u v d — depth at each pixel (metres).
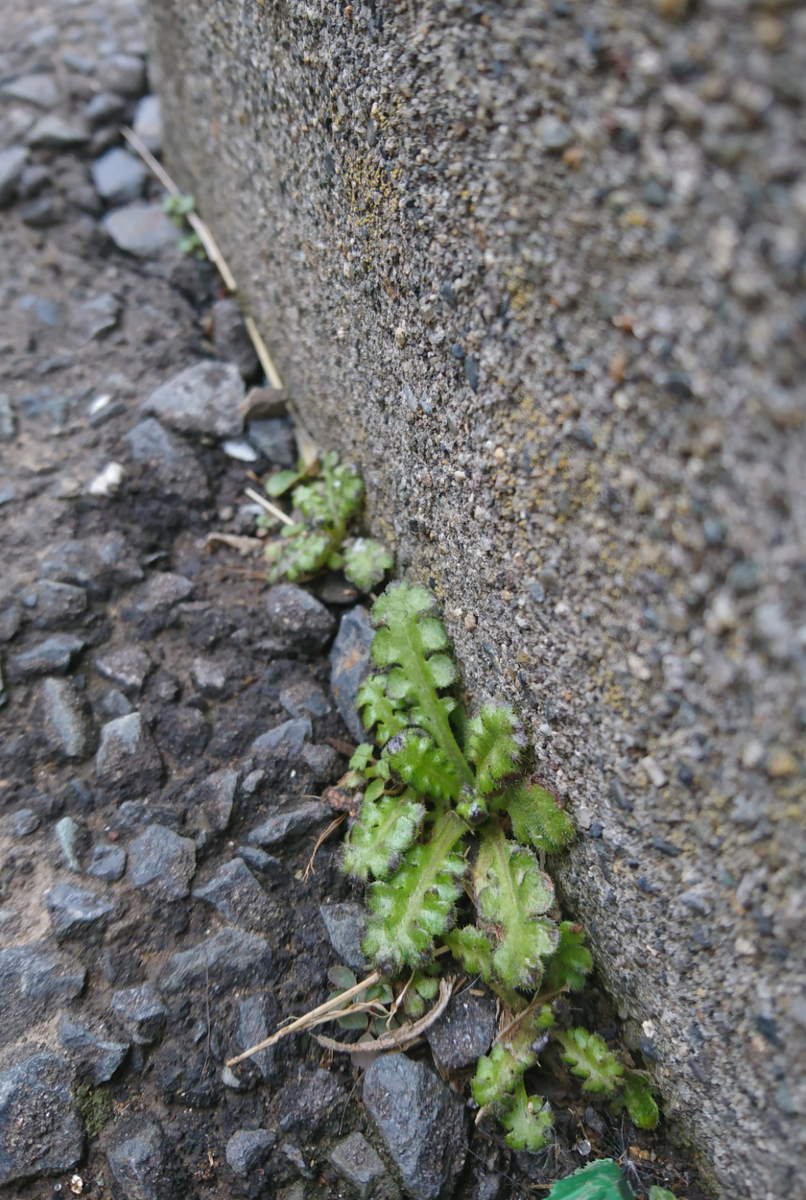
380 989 0.25
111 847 0.26
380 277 0.25
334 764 0.27
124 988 0.25
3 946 0.25
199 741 0.27
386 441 0.27
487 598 0.25
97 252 0.35
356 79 0.24
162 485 0.30
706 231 0.19
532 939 0.24
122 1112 0.24
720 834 0.21
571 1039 0.24
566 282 0.21
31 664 0.28
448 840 0.25
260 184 0.29
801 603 0.19
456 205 0.22
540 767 0.24
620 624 0.22
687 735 0.21
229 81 0.29
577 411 0.21
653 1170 0.24
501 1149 0.24
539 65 0.20
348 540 0.29
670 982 0.23
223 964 0.25
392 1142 0.24
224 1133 0.24
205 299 0.35
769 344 0.19
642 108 0.19
